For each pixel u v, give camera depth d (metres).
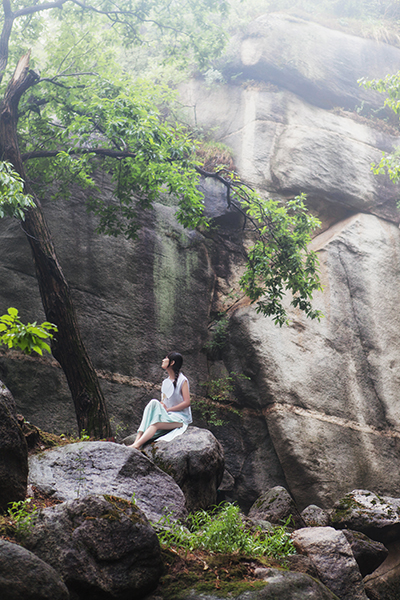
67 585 2.71
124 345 8.95
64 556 2.78
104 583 2.75
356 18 16.55
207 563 3.28
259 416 9.43
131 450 4.45
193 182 7.71
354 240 11.78
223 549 3.51
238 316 10.16
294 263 8.49
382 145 13.52
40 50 13.39
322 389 9.83
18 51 9.98
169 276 10.14
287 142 12.30
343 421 9.71
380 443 9.88
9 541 2.74
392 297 11.57
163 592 2.94
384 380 10.59
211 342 10.12
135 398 8.66
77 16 10.20
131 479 4.25
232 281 11.09
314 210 12.16
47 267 7.00
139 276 9.67
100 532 2.88
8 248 8.56
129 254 9.70
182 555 3.31
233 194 9.22
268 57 13.31
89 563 2.78
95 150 7.87
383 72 14.73
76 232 9.21
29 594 2.36
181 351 9.72
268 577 3.22
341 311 10.84
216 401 9.59
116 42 10.47
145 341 9.26
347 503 6.93
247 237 11.52
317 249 11.46
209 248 11.12
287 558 3.85
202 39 10.41
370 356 10.73
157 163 7.45
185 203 7.81
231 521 3.70
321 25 15.15
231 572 3.22
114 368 8.67
